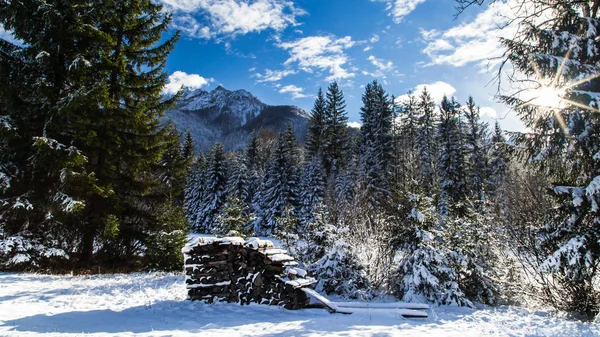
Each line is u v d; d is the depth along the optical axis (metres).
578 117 7.65
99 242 14.49
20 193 11.89
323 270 10.61
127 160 14.43
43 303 7.16
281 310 7.67
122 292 8.67
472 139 40.22
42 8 11.77
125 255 14.87
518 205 12.43
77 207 11.17
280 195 41.59
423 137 47.09
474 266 10.58
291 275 8.07
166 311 7.28
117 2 14.70
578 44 7.55
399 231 11.23
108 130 13.95
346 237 11.79
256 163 62.59
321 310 7.86
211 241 8.53
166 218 15.04
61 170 11.25
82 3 13.30
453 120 42.09
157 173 16.16
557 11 8.25
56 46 12.56
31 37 12.34
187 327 6.18
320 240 11.54
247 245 8.50
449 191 36.38
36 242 11.68
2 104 11.91
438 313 8.34
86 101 11.97
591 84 7.73
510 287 10.77
